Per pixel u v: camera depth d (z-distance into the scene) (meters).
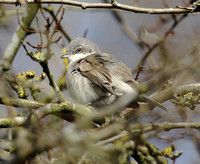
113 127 8.40
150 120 9.34
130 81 10.33
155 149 8.92
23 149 7.56
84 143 7.51
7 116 8.84
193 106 9.18
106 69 10.77
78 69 11.15
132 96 8.37
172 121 9.31
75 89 11.12
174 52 13.19
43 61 8.98
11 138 9.06
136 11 9.92
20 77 10.03
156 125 8.50
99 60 11.29
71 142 7.37
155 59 13.97
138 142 8.48
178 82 8.43
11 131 9.09
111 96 10.50
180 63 8.48
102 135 7.95
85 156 7.77
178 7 9.82
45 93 10.48
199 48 9.73
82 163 7.66
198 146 9.68
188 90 9.20
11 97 9.26
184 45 13.14
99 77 10.55
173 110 9.52
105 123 8.84
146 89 7.99
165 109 8.96
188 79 8.32
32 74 10.26
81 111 9.06
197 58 8.50
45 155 8.80
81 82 10.98
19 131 7.84
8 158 8.63
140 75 12.70
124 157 7.89
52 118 9.01
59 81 12.82
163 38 13.57
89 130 8.31
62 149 7.37
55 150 8.06
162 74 8.05
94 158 7.77
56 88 9.49
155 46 13.20
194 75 8.34
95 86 10.79
